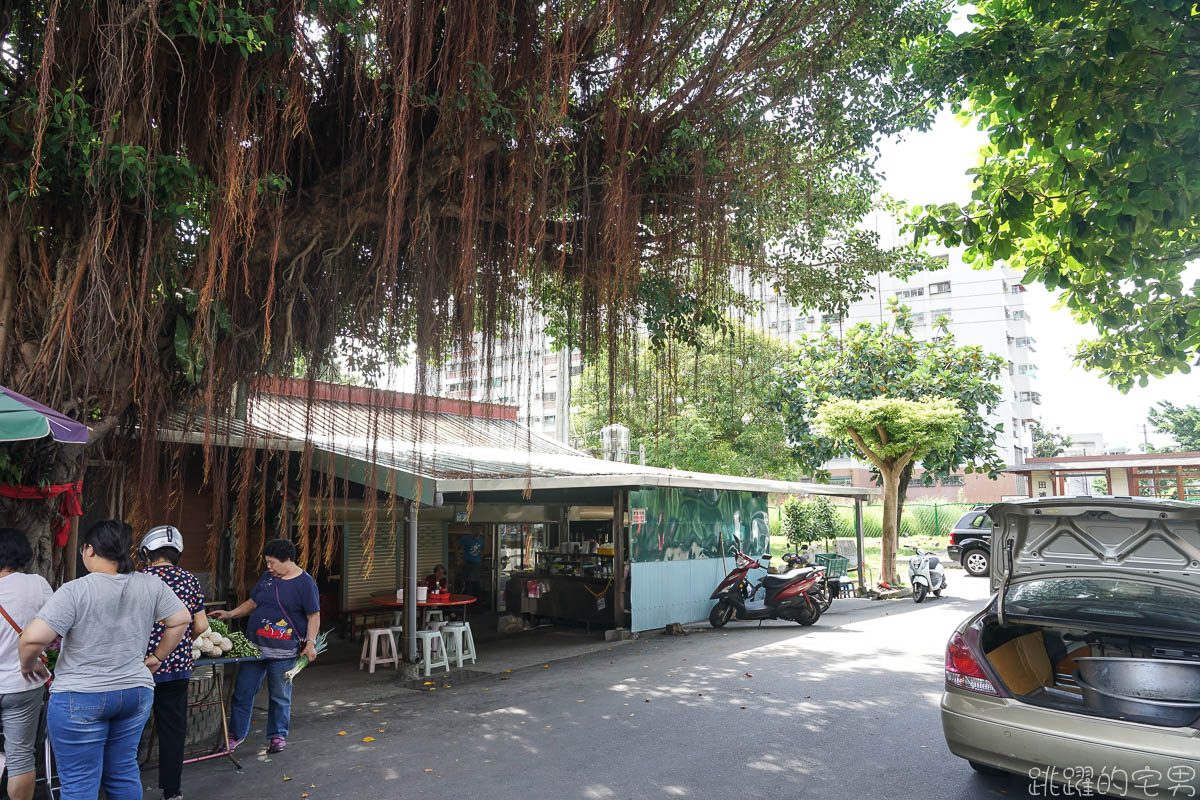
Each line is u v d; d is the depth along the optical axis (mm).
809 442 19141
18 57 5004
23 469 4953
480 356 6695
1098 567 4523
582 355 7461
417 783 4789
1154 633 4520
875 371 18812
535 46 6273
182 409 6285
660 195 7293
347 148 6547
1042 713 3975
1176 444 43344
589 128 6844
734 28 7062
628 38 6336
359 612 11242
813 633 10977
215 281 5598
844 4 7070
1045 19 5477
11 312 4926
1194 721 3607
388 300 6273
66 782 3365
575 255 7664
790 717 6246
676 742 5586
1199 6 4918
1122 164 5309
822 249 8891
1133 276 6371
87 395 4957
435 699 7273
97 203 4789
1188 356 7207
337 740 5809
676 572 12133
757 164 7461
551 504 13312
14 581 3928
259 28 4906
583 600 12102
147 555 4578
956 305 48375
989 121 6398
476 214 6414
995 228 6066
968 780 4691
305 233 6367
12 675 3791
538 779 4820
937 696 6879
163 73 5070
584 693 7332
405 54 5062
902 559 23938
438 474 8281
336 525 11422
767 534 14617
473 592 14477
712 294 7555
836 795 4473
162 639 3852
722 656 9250
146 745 5219
